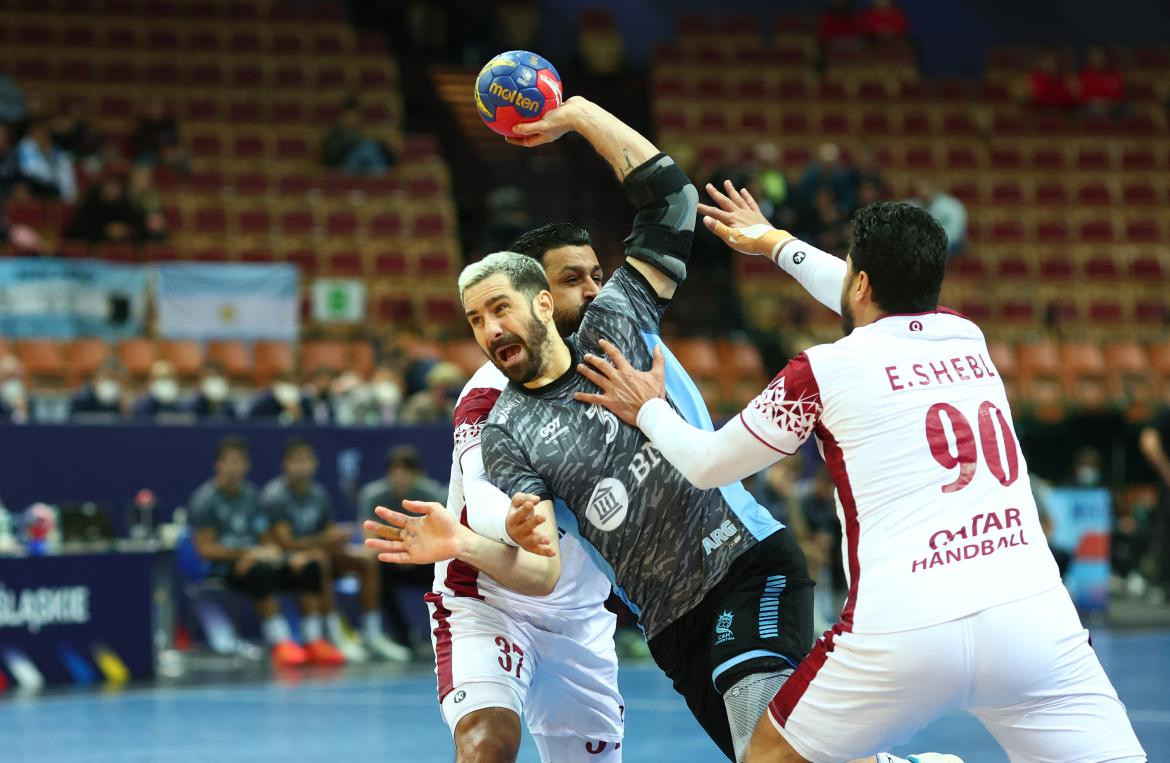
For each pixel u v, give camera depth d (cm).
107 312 3300
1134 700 1834
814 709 770
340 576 2466
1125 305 4703
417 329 3722
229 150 4538
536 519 784
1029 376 4178
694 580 870
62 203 3906
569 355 888
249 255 4062
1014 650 742
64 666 2156
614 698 966
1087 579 3042
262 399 2841
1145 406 3962
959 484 757
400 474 2433
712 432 825
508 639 902
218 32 4941
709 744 1588
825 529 2688
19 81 4538
